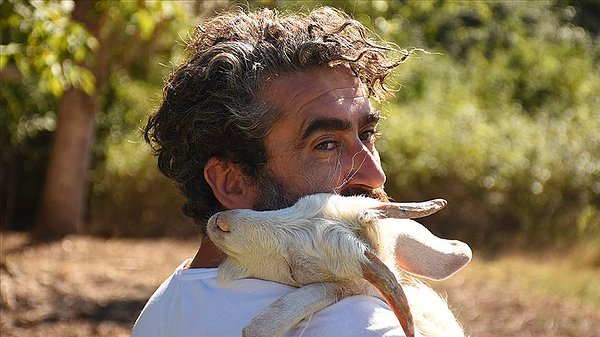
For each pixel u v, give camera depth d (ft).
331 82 8.46
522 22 69.05
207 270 8.61
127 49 46.06
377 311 7.77
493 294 38.01
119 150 56.18
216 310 8.19
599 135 56.08
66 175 51.72
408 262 8.72
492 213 52.75
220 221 8.13
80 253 47.11
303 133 8.34
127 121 57.82
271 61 8.44
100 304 34.71
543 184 52.42
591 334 32.94
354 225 7.91
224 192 8.66
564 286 40.22
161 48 45.93
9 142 58.23
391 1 38.50
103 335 30.76
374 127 8.80
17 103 56.18
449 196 52.85
